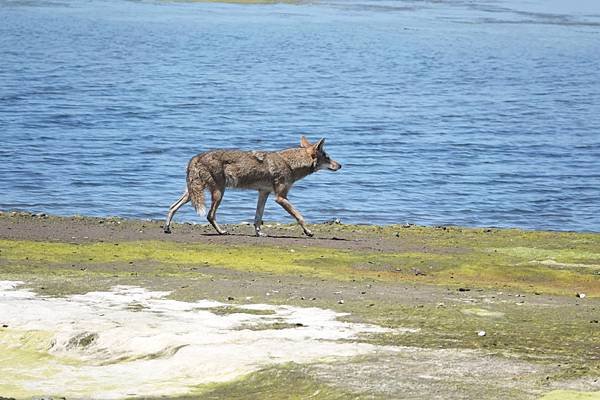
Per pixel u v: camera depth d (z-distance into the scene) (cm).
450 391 2066
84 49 15338
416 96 11569
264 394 2098
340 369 2216
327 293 2984
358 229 4350
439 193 6125
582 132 9056
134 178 6284
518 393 2055
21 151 7044
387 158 7400
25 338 2506
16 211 5016
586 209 5747
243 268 3409
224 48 16275
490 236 4238
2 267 3294
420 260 3612
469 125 9331
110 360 2383
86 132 8112
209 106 10162
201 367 2277
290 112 9919
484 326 2631
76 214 5175
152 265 3412
